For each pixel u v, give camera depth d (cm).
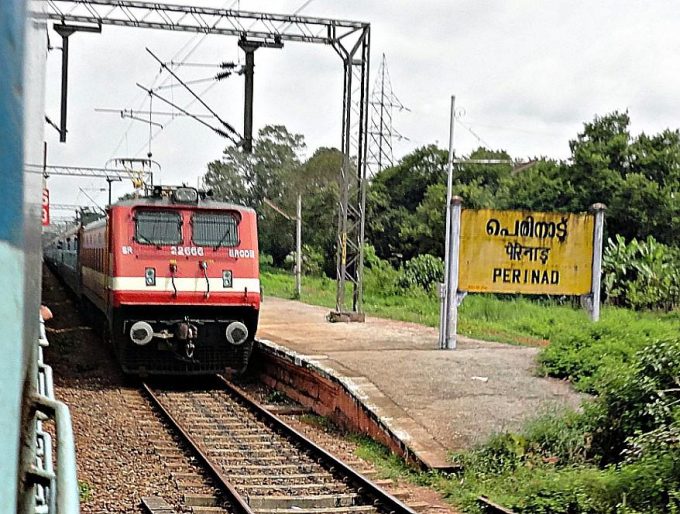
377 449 962
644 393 820
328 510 714
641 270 2830
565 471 798
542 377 1249
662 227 3506
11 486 133
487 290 1545
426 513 716
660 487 659
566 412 947
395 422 980
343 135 2069
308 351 1464
